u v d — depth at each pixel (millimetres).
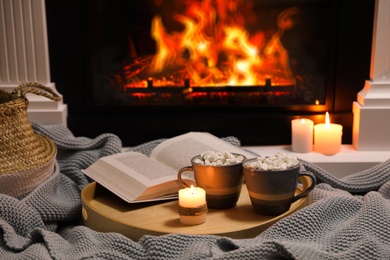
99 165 1481
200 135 1633
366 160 1878
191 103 2053
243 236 1228
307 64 2037
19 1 1877
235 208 1349
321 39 2016
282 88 2049
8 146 1403
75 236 1271
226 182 1312
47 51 1951
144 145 1745
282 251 1122
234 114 2029
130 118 2016
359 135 1956
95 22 1990
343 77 2018
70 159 1702
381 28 1910
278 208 1289
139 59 2035
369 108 1929
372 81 1958
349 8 1958
